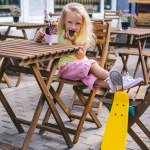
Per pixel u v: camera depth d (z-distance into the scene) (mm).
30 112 5184
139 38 6348
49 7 9797
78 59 4215
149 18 10805
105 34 5082
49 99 3900
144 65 6625
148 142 4285
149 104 3660
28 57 3391
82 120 4254
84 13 4285
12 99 5762
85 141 4270
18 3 9055
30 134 3865
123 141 3568
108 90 3896
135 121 3730
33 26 6941
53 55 3715
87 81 4020
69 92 6238
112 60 6117
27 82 6922
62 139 4297
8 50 3674
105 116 5082
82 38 4297
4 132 4445
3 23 7098
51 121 4820
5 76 6395
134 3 12344
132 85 3812
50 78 3898
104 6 12289
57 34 4164
